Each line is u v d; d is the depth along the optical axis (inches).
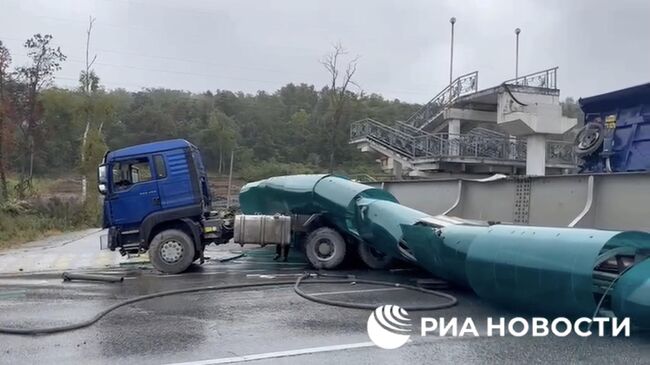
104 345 237.3
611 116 419.8
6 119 1154.0
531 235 280.1
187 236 461.1
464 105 1456.7
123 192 458.0
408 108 2797.7
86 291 372.8
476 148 1318.9
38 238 856.9
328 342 241.1
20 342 242.4
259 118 3127.5
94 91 1439.5
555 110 1222.9
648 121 390.0
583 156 437.1
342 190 458.9
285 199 495.2
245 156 2714.1
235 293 359.3
